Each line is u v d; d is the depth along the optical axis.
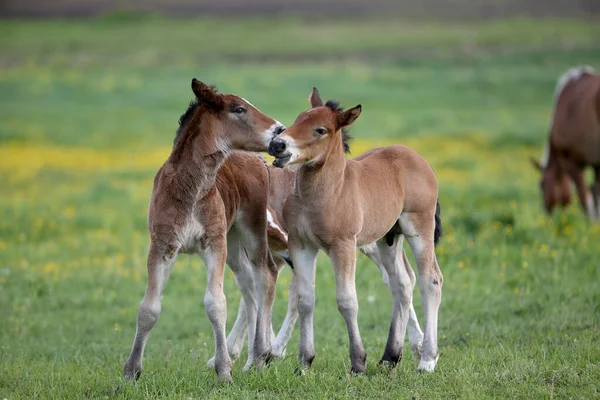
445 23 199.12
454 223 43.34
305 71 135.00
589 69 50.69
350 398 20.64
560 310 29.52
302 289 23.09
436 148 76.38
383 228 23.83
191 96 117.56
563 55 146.12
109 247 43.94
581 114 48.22
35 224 48.88
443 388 21.20
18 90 122.44
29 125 95.31
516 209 44.44
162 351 28.09
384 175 23.95
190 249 23.20
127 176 68.19
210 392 21.55
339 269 22.69
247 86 120.19
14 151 80.25
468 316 30.08
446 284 33.91
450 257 37.50
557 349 24.02
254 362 24.70
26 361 26.70
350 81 125.75
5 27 195.12
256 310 25.53
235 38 180.12
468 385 21.00
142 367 24.80
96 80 130.62
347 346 27.44
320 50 163.62
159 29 194.62
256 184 25.44
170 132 91.81
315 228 22.59
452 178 62.47
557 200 49.75
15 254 42.56
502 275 34.34
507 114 99.12
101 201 57.53
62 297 35.59
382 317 31.25
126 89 123.50
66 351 28.42
